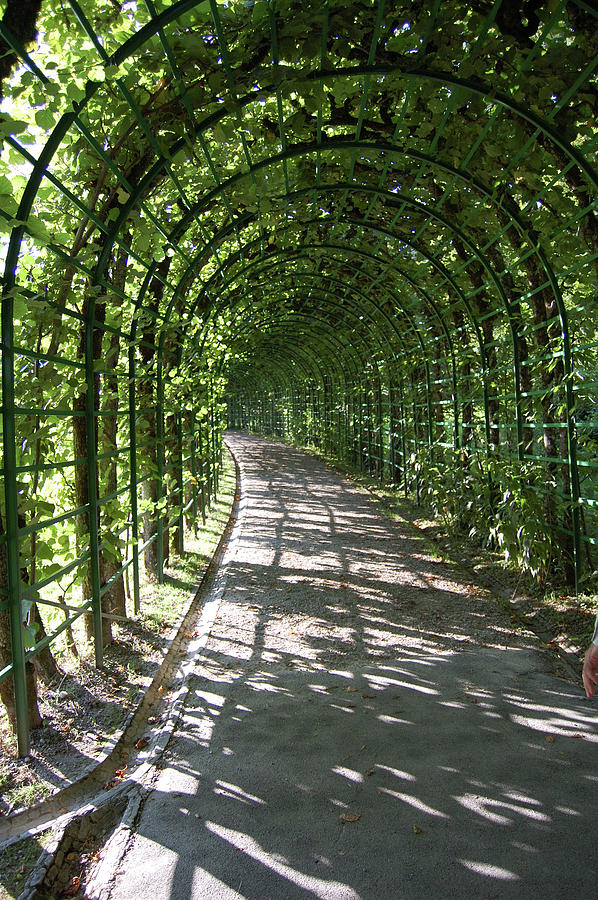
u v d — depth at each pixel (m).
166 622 4.62
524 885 1.94
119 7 3.25
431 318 8.24
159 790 2.51
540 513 4.98
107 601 4.39
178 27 2.95
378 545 7.18
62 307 3.33
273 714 3.16
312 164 5.00
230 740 2.91
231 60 3.13
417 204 5.21
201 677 3.63
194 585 5.67
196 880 2.00
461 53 3.26
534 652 3.93
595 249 4.34
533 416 5.58
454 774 2.56
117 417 5.03
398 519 8.81
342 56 3.39
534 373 5.88
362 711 3.16
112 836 2.23
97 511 3.83
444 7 3.11
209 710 3.23
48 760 2.78
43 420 3.61
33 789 2.56
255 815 2.33
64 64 3.53
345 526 8.37
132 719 3.15
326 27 2.99
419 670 3.67
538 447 6.16
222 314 9.19
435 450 8.72
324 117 4.30
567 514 5.00
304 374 22.44
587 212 4.10
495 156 4.01
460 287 6.83
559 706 3.17
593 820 2.24
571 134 3.55
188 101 3.24
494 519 6.26
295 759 2.72
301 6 2.94
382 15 2.95
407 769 2.61
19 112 3.62
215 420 11.12
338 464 16.03
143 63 3.07
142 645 4.14
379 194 5.16
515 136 3.69
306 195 5.27
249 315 11.81
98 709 3.25
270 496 11.20
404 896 1.91
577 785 2.46
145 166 3.60
